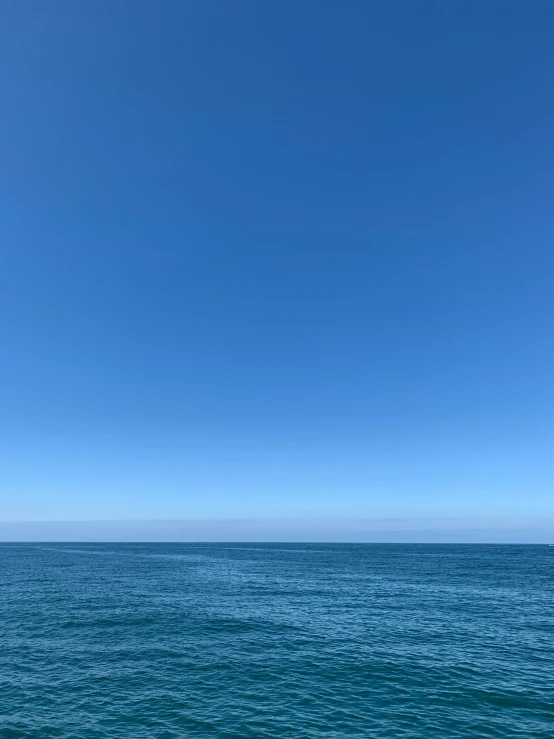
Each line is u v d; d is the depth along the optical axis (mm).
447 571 83875
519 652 28656
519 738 17562
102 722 18734
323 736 17641
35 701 20734
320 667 25562
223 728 18250
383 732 18016
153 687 22438
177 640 30688
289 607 43281
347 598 48969
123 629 33500
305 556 137250
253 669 25109
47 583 60281
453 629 34750
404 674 24547
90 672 24375
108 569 83438
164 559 115688
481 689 22500
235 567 89875
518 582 65875
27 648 28516
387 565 99312
